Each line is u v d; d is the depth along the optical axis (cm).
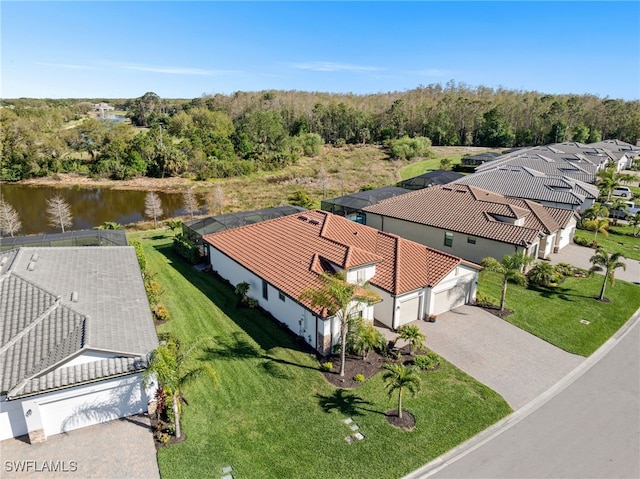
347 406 1658
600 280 3042
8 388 1362
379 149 10088
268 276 2342
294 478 1324
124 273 2258
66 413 1473
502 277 3066
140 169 7344
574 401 1750
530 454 1464
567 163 6028
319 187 6512
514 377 1900
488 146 10919
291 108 11662
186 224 3353
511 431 1571
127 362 1545
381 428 1548
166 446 1429
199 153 7544
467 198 3712
